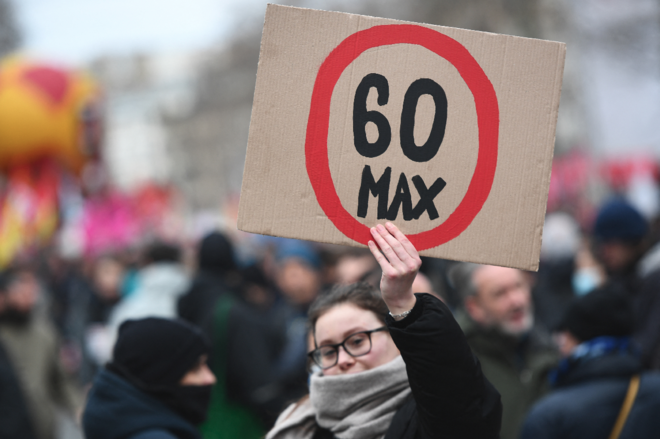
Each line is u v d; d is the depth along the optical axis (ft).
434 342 12.54
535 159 13.80
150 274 37.47
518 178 13.78
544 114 13.85
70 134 111.96
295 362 29.89
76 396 40.60
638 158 123.54
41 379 38.22
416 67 13.91
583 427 20.74
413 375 12.75
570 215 116.16
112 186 130.41
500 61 13.89
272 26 13.88
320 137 13.76
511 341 25.04
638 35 128.88
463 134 13.83
